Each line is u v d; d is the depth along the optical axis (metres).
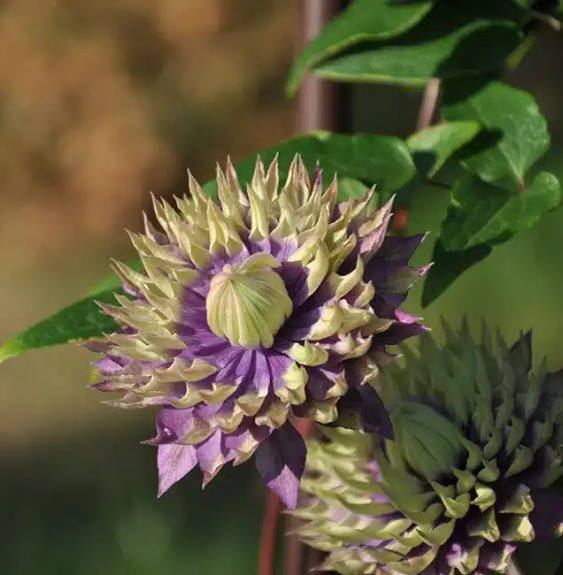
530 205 1.08
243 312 1.00
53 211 3.72
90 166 3.70
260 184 1.03
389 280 1.02
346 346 1.00
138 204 3.74
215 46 3.73
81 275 3.62
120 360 1.03
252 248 1.02
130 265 1.07
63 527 2.58
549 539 1.07
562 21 1.13
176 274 1.02
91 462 2.76
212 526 2.48
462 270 1.08
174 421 1.01
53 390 3.07
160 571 2.41
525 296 2.60
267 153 1.11
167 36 3.72
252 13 3.72
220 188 1.02
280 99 3.75
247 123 3.74
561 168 2.76
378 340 1.01
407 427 1.07
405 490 1.07
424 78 1.12
